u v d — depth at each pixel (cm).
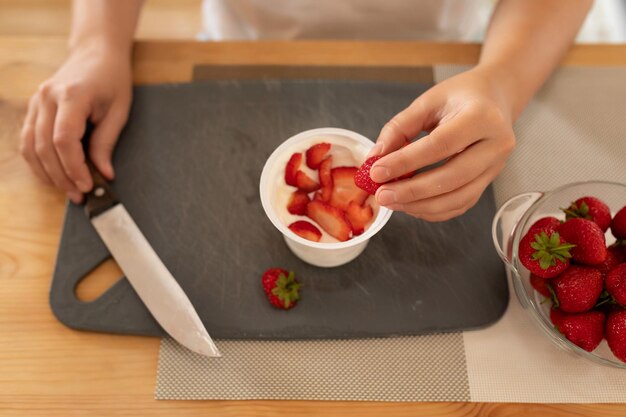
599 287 53
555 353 57
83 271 60
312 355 57
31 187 64
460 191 56
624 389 56
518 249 55
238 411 55
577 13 67
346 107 67
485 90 59
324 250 55
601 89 68
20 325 58
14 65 69
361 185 54
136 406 55
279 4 78
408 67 69
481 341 57
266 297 59
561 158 65
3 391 55
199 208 62
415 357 57
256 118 67
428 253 61
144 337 58
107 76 65
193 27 113
